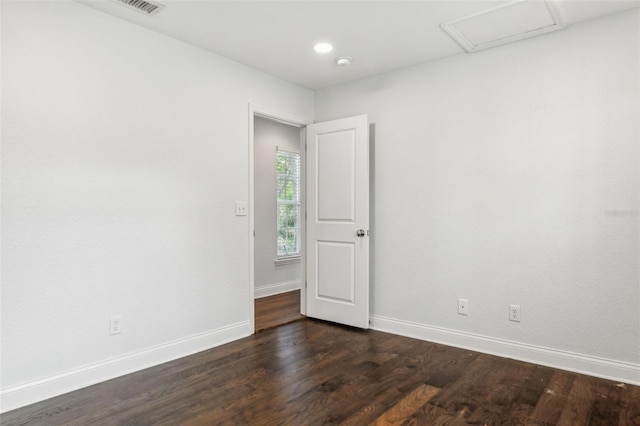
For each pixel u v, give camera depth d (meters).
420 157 3.46
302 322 3.95
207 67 3.20
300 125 4.16
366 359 2.96
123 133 2.68
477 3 2.45
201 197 3.15
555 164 2.81
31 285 2.28
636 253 2.53
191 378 2.62
